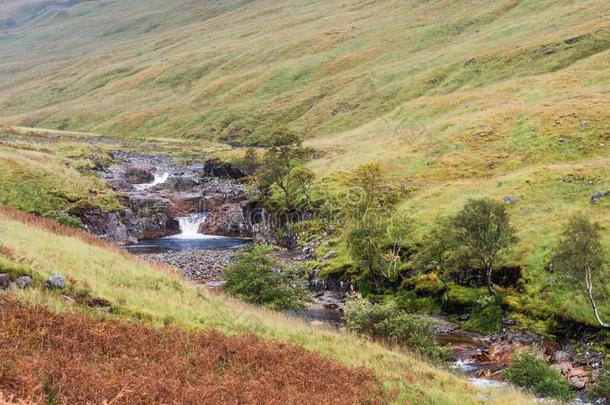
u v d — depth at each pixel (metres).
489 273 42.19
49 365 12.48
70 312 16.98
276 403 14.02
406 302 45.66
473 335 39.34
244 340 19.22
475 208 42.88
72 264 24.55
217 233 81.19
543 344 35.88
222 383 14.80
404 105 125.06
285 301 37.31
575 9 164.62
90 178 83.25
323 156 97.00
